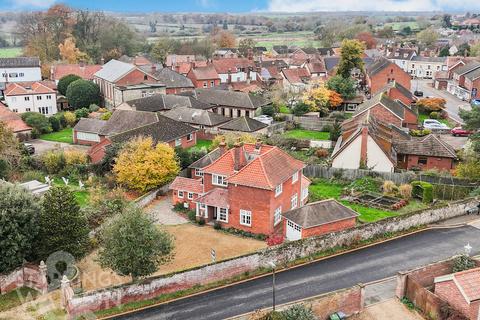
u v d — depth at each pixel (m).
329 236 43.56
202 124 81.19
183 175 61.78
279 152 51.00
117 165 57.38
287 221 45.84
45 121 88.19
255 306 35.50
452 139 81.12
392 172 60.59
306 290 37.50
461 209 51.56
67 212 38.50
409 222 48.16
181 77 112.12
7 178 60.25
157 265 37.28
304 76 126.19
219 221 48.75
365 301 36.19
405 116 84.50
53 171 65.19
